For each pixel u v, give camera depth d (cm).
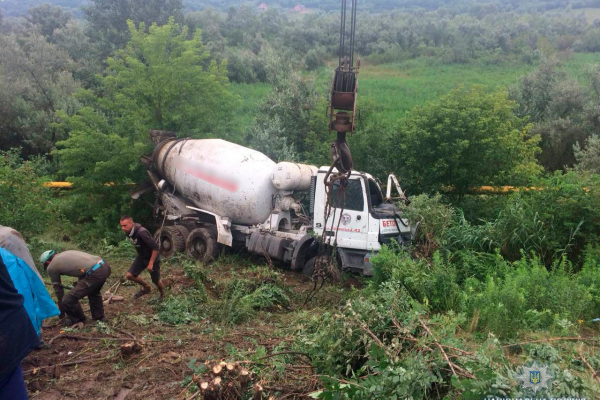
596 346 593
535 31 5406
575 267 973
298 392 454
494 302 691
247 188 1054
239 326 683
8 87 2081
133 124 1341
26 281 498
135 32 1423
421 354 421
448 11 9044
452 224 1062
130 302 763
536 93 2112
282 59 1997
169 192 1232
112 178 1318
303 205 1152
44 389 483
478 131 1177
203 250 1114
